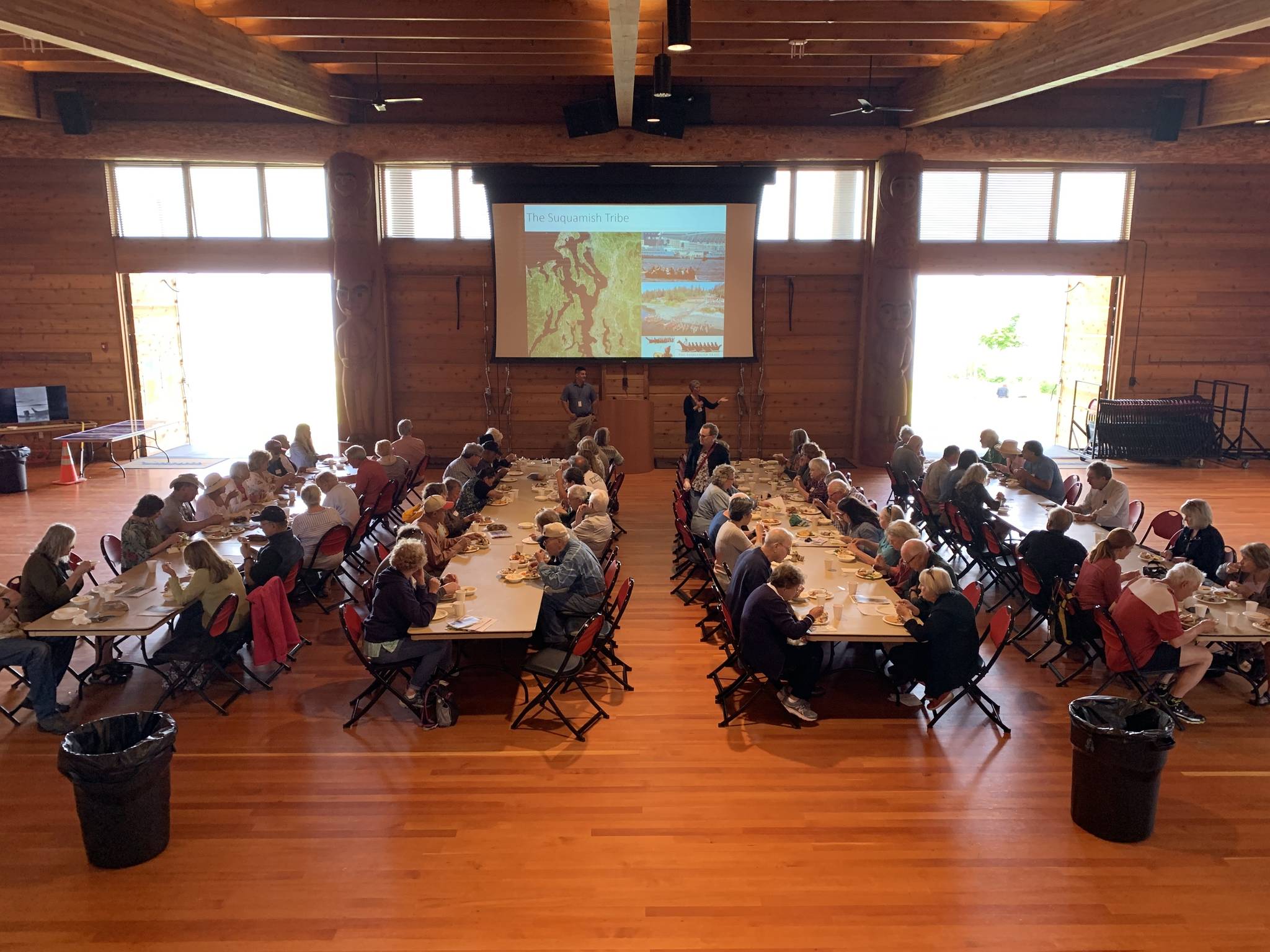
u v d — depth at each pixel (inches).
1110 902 172.6
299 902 171.6
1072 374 644.1
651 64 471.2
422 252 561.0
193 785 211.3
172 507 319.3
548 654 244.5
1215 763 222.8
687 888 175.9
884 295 548.7
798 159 541.0
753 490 389.4
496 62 462.9
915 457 417.1
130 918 167.2
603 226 554.3
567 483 362.0
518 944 161.0
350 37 393.7
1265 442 603.2
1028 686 265.6
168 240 561.6
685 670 275.9
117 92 534.0
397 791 209.2
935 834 193.6
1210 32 271.0
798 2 363.6
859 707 251.6
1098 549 258.4
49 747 228.4
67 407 568.7
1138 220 573.6
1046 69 358.6
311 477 421.4
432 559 277.9
